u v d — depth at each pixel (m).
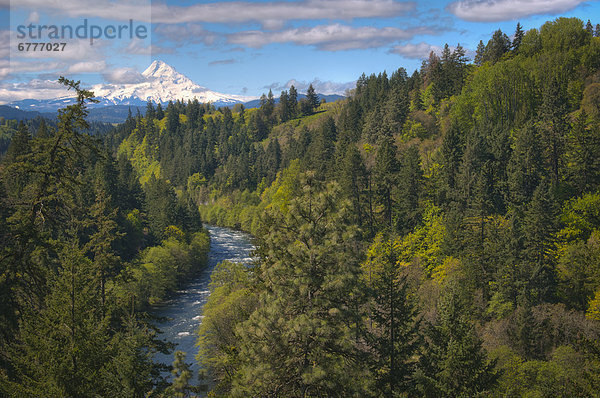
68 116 21.36
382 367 28.53
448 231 66.94
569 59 117.31
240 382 19.17
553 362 36.66
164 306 75.06
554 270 56.72
